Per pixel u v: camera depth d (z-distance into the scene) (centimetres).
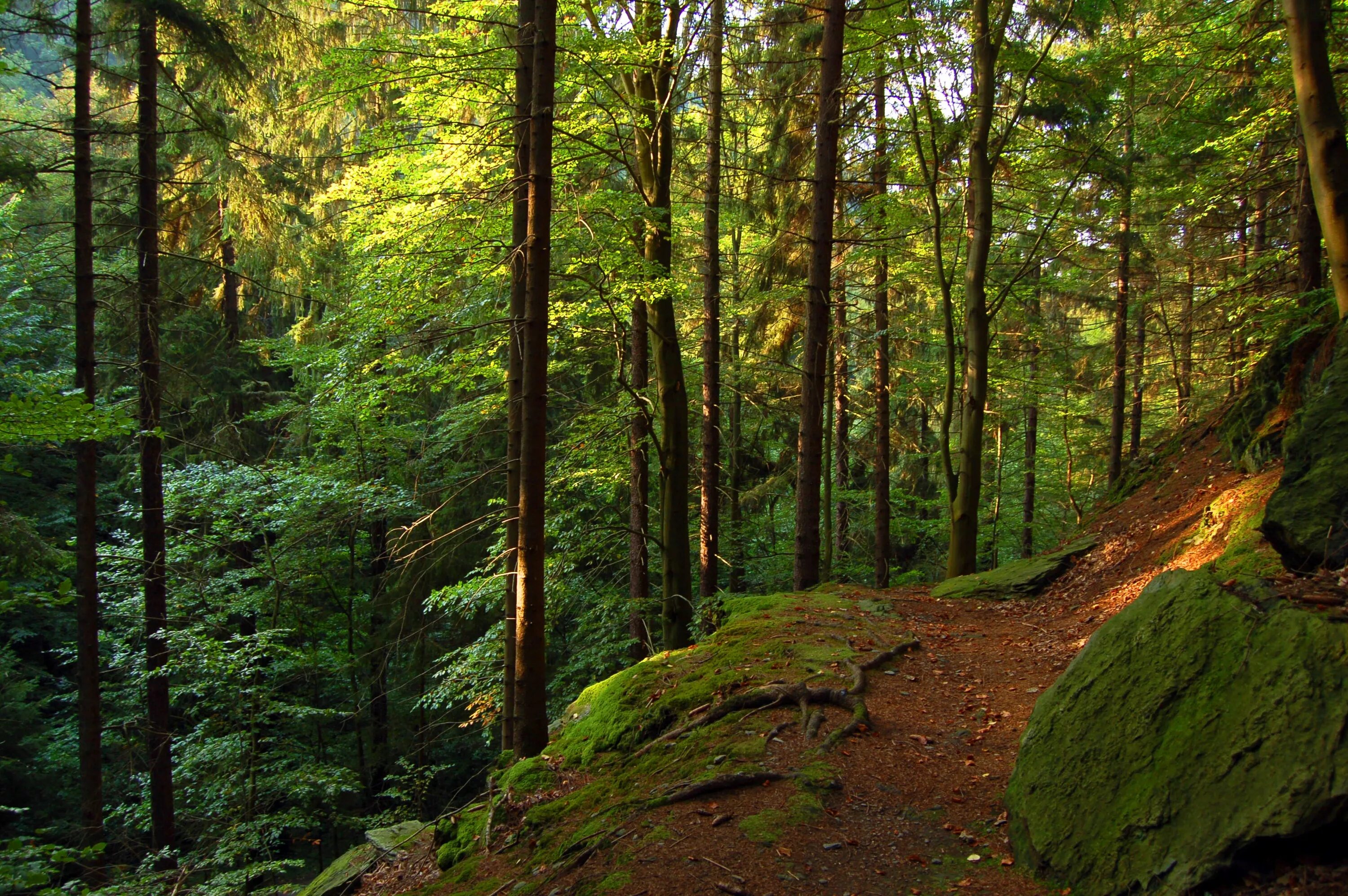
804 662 668
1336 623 337
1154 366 1883
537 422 657
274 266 1570
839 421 1842
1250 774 318
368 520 1415
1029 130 1267
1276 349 995
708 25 1134
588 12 887
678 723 608
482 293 978
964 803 453
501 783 637
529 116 702
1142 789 352
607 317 1113
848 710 571
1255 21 930
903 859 400
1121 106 1301
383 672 1534
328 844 1612
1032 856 379
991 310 1159
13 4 884
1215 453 1058
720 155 1427
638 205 939
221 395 1697
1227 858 304
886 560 1600
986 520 2242
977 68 1105
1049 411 2156
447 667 1209
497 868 511
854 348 1778
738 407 1781
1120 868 336
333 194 895
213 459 1644
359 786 1150
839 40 985
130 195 1482
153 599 1098
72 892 656
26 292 1528
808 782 470
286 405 1566
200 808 1135
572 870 443
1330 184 621
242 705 1145
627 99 963
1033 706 590
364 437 1520
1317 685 322
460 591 1105
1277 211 1406
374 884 702
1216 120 1204
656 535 1631
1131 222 1600
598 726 657
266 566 1438
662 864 411
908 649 728
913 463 2148
